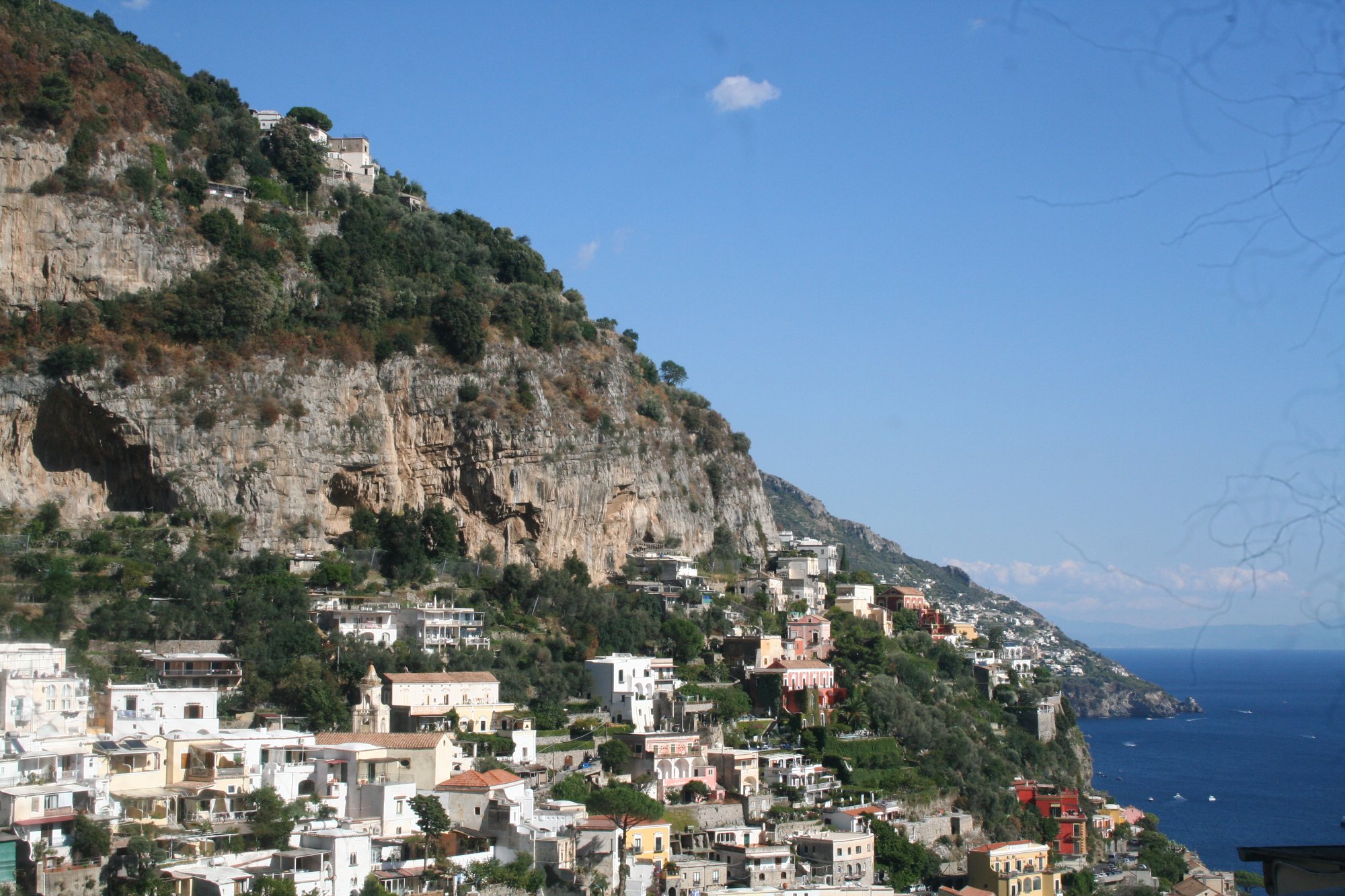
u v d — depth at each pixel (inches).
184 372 7667.3
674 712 7490.2
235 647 6456.7
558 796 5915.4
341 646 6643.7
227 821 4608.8
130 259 7805.1
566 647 7819.9
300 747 5191.9
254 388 7864.2
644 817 5787.4
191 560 6993.1
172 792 4638.3
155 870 4141.2
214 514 7608.3
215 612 6658.5
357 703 6373.0
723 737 7406.5
